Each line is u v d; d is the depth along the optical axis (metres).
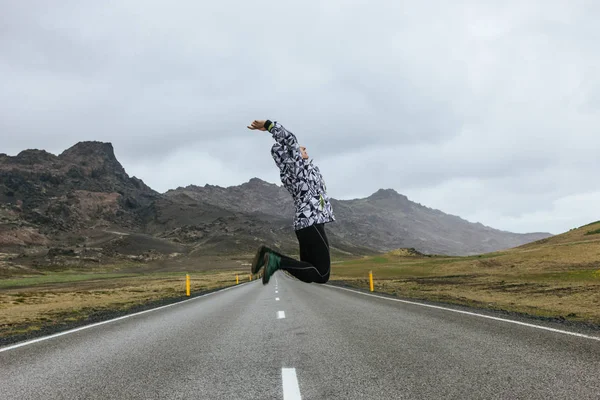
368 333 8.40
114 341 8.58
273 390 4.55
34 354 7.33
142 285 60.66
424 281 39.44
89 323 12.39
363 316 11.48
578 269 43.41
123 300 27.17
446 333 8.05
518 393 4.12
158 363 6.21
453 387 4.40
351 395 4.26
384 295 20.80
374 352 6.43
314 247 4.13
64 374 5.66
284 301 18.42
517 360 5.55
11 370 6.04
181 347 7.61
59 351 7.56
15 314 18.53
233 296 23.95
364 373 5.14
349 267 104.69
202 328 10.28
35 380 5.36
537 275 38.72
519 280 33.78
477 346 6.62
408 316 11.12
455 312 11.83
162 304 19.88
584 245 66.44
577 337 7.20
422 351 6.37
